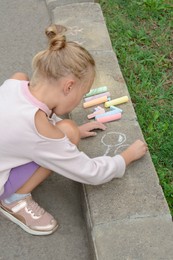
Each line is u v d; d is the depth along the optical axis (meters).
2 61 2.88
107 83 2.49
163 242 1.87
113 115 2.29
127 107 2.36
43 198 2.19
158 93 2.62
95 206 1.99
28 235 2.06
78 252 2.01
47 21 3.16
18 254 2.01
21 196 2.04
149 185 2.04
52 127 1.87
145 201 1.99
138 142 2.12
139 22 3.07
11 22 3.17
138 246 1.87
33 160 1.93
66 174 1.95
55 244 2.04
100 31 2.85
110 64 2.61
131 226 1.92
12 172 1.96
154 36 2.98
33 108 1.86
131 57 2.82
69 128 1.99
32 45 2.98
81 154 1.94
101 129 2.25
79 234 2.07
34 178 2.00
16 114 1.86
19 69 2.82
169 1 3.20
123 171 2.04
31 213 2.05
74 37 2.81
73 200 2.18
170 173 2.28
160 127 2.45
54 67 1.84
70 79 1.85
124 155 2.06
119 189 2.04
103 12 3.15
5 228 2.09
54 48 1.84
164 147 2.36
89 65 1.88
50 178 2.26
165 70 2.78
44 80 1.87
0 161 1.94
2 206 2.07
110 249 1.87
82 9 3.05
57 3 3.15
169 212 1.96
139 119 2.47
